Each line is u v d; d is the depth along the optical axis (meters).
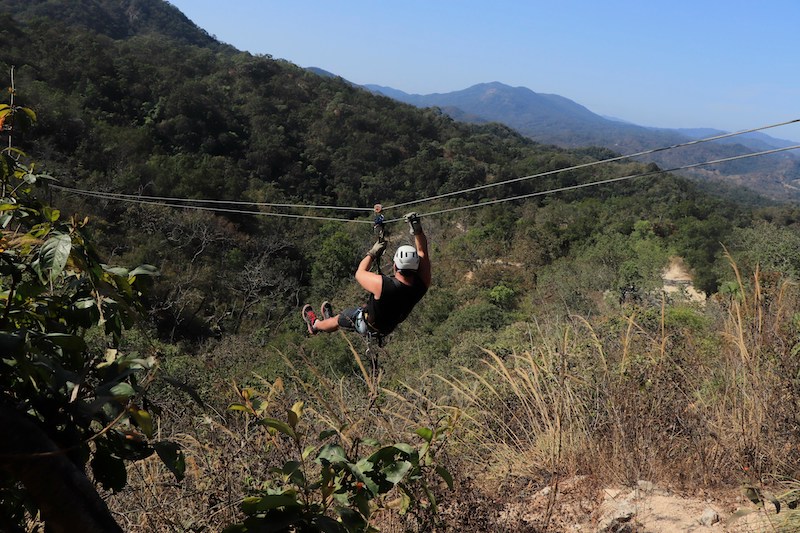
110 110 62.34
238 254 41.72
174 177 46.22
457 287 39.97
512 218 58.16
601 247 37.59
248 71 98.69
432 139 111.19
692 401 4.45
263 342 25.47
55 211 1.99
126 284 2.05
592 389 4.77
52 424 1.60
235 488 2.99
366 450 3.60
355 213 70.50
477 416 5.23
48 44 62.34
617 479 3.96
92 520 1.29
